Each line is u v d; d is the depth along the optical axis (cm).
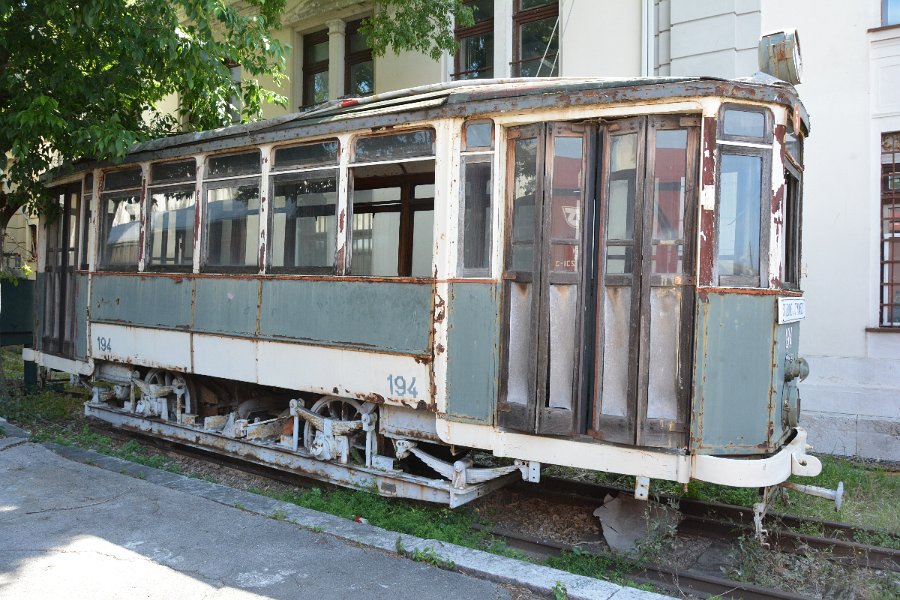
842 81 807
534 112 475
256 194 637
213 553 422
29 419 859
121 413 791
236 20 791
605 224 461
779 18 840
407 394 525
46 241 940
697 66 880
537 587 383
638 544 477
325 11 1220
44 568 395
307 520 482
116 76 842
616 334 457
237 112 1063
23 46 838
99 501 513
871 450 773
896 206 795
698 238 436
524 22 1045
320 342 579
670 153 447
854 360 796
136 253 765
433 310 512
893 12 789
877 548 489
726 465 426
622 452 450
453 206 504
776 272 452
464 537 499
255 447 654
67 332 878
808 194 825
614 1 953
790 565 468
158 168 743
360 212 645
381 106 567
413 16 1000
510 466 508
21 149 767
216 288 666
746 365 442
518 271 483
